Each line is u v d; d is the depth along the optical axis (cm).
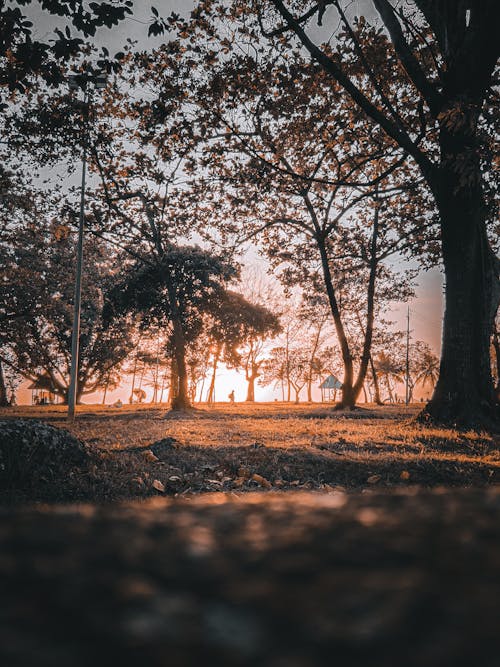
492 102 1342
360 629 24
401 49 1298
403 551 40
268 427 1409
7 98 1576
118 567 37
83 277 3575
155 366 5750
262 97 1473
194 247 3556
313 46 1273
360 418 2036
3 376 4794
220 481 644
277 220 2409
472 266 1349
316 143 1642
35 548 42
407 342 5525
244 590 31
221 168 1812
